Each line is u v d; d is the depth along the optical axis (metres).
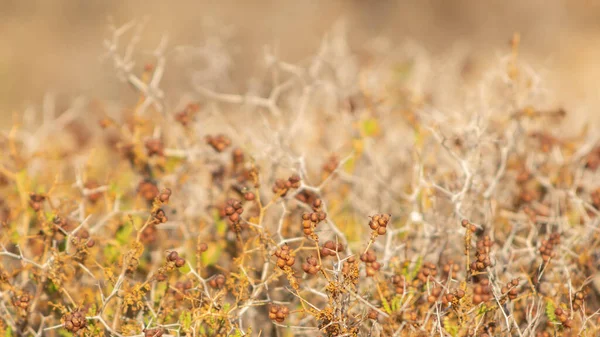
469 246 8.12
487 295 6.98
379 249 9.13
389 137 12.85
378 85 15.01
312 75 12.39
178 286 8.08
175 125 11.15
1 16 39.31
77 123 13.94
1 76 35.53
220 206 9.74
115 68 10.72
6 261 9.52
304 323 8.74
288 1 38.09
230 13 37.97
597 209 9.91
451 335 7.49
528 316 8.09
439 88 15.57
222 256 9.95
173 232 10.52
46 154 11.30
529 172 10.36
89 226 10.14
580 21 38.28
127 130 11.13
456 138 10.30
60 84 34.97
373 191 11.46
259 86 14.59
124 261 7.70
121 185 11.15
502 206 10.19
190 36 38.09
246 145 11.33
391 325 7.32
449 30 40.25
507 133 10.72
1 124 27.59
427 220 9.73
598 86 24.31
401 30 40.38
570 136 12.83
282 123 11.81
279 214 10.01
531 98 11.42
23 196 9.47
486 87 12.10
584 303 7.92
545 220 9.68
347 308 7.50
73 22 39.75
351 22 38.47
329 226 9.39
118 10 40.41
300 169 9.23
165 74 21.12
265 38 37.19
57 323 8.75
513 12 39.75
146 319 8.07
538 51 36.44
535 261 8.84
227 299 8.91
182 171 10.69
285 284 9.11
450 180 10.25
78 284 8.95
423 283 8.27
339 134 13.24
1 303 8.33
